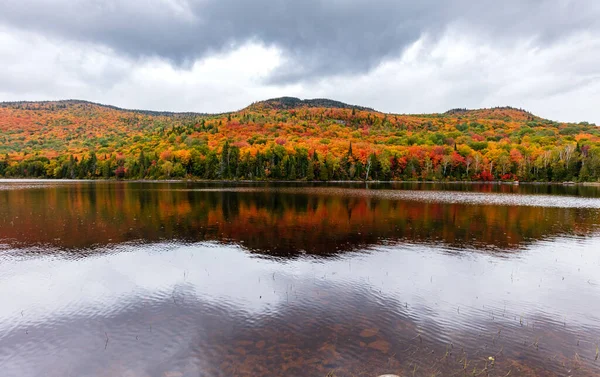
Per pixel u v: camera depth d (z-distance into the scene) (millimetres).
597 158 107875
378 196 59781
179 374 9258
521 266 19312
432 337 11344
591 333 11742
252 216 35594
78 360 10039
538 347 10781
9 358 10188
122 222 31859
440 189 82812
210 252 21828
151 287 15859
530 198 57531
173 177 133625
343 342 10945
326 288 15766
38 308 13641
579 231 28906
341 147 149125
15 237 25609
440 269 18703
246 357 10062
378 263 19672
